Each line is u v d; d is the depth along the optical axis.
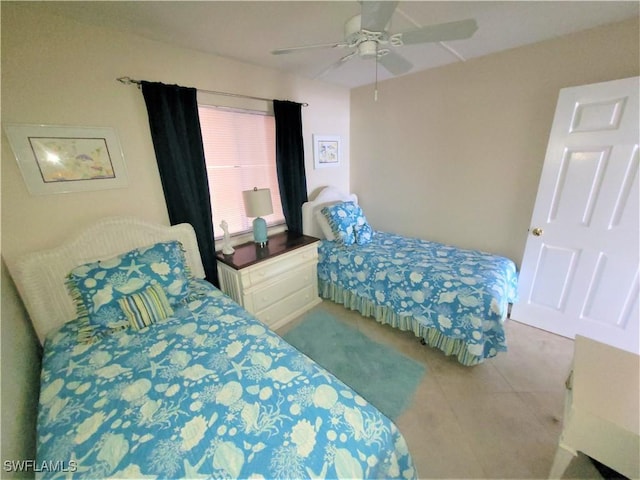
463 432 1.43
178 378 1.09
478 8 1.52
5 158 1.36
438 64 2.48
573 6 1.52
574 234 1.96
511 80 2.17
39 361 1.47
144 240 1.83
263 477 0.74
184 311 1.59
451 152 2.65
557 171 1.95
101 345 1.32
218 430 0.88
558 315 2.15
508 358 1.95
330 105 3.06
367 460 0.81
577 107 1.80
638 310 1.82
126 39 1.64
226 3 1.37
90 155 1.60
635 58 1.69
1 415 0.88
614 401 0.87
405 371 1.85
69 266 1.56
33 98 1.40
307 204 2.85
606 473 1.21
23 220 1.44
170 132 1.83
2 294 1.23
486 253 2.45
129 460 0.80
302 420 0.90
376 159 3.26
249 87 2.29
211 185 2.23
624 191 1.73
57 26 1.42
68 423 0.93
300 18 1.54
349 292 2.57
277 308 2.35
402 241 2.80
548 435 1.41
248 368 1.13
